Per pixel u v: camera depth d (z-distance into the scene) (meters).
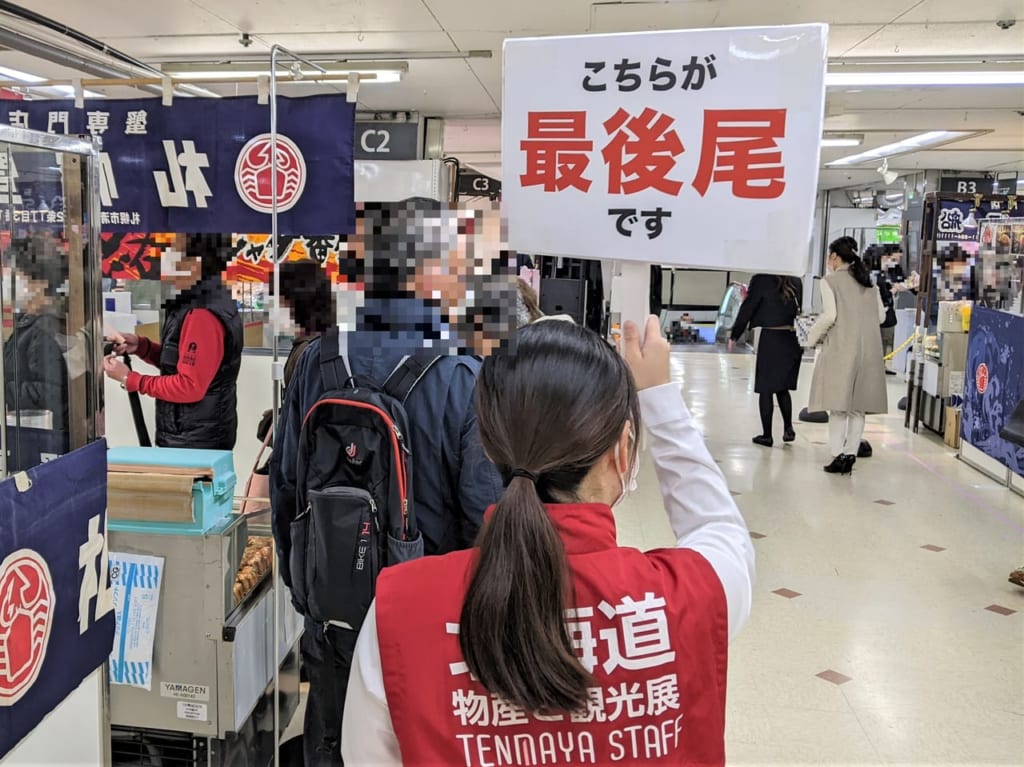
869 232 15.69
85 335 1.40
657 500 4.75
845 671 2.81
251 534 2.24
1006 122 8.55
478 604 0.74
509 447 0.79
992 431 5.10
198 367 2.79
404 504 1.52
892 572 3.70
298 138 2.56
